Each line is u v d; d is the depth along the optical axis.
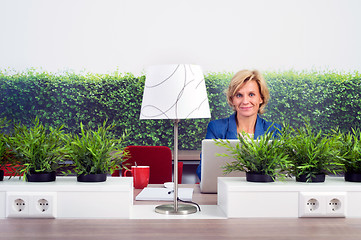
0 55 7.33
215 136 3.36
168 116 1.53
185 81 1.55
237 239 1.21
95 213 1.46
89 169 1.54
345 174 1.60
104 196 1.46
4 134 1.59
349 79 7.23
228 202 1.47
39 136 1.54
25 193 1.45
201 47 7.37
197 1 7.35
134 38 7.38
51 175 1.55
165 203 1.80
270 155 1.52
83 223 1.40
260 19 7.36
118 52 7.37
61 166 1.57
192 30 7.38
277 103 7.27
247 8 7.35
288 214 1.47
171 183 2.34
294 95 7.26
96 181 1.54
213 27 7.36
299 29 7.36
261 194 1.47
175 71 1.55
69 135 1.59
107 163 1.57
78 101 7.25
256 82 3.38
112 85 7.22
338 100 7.23
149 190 2.09
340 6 7.33
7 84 7.29
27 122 7.29
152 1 7.37
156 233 1.27
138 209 1.65
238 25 7.36
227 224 1.38
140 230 1.31
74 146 1.52
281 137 1.56
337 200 1.48
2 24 7.35
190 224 1.39
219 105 7.18
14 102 7.29
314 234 1.27
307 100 7.26
